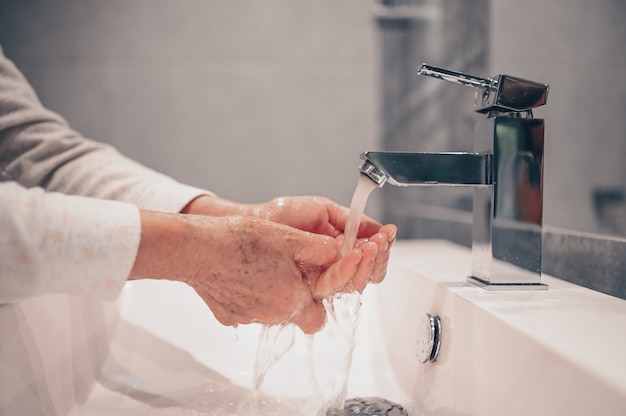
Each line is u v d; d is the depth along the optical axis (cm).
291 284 41
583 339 30
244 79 116
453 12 85
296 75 116
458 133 83
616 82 46
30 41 110
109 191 60
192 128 115
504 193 44
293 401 47
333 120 117
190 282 40
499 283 44
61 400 43
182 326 59
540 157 44
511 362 32
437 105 92
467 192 80
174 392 49
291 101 117
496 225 44
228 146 116
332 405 45
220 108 115
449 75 43
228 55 115
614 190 47
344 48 117
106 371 52
